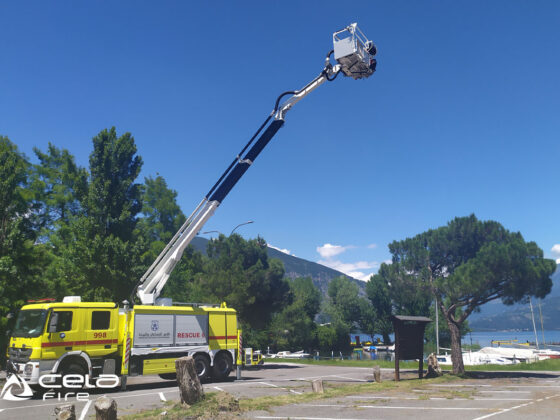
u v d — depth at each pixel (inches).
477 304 820.0
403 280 883.4
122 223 983.0
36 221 1071.6
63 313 533.0
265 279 1407.5
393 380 711.1
